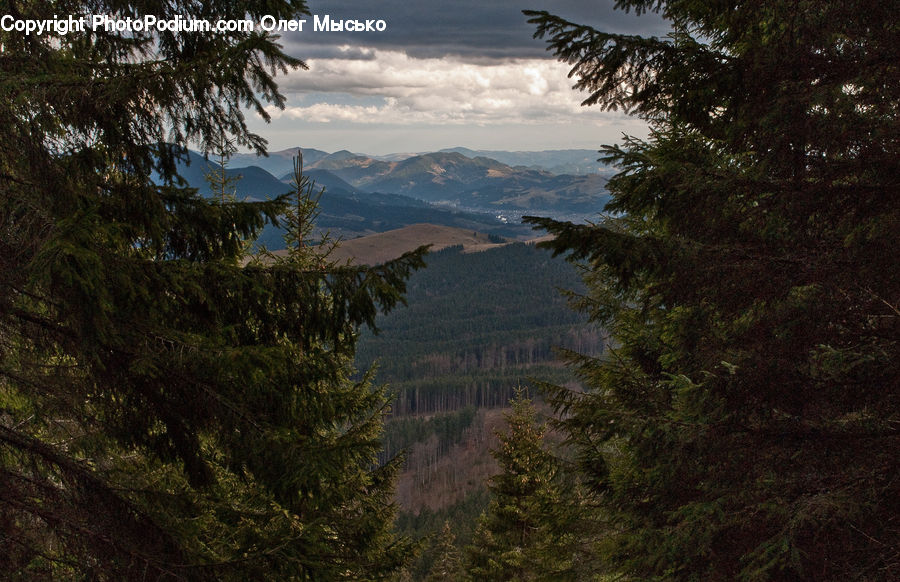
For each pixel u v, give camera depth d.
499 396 166.38
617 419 6.09
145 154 4.18
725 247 4.92
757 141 4.75
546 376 173.50
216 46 4.97
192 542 4.45
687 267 4.80
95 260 3.34
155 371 4.12
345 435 9.05
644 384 8.27
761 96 4.59
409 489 116.94
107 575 3.95
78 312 3.54
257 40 3.93
